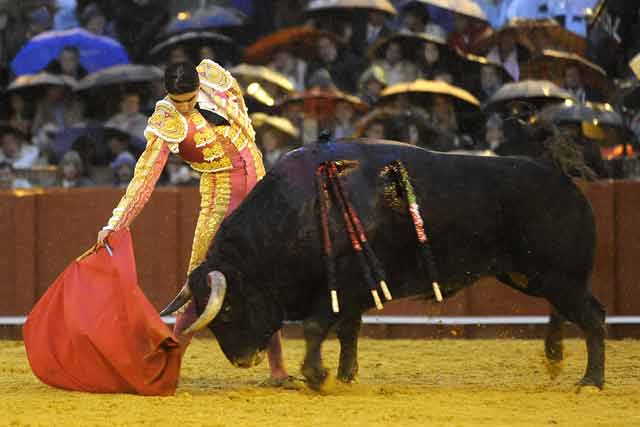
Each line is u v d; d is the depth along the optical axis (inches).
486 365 734.5
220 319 540.4
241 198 579.5
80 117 1135.0
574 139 608.1
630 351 832.3
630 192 968.9
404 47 1085.8
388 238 547.5
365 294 542.9
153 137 561.9
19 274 1013.2
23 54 1147.3
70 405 506.0
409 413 479.8
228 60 1154.7
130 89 1120.8
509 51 1085.8
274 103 1080.8
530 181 560.4
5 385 612.7
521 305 977.5
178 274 992.2
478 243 560.4
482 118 1040.2
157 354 543.2
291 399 527.5
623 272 968.3
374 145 558.3
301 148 556.4
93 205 1004.6
